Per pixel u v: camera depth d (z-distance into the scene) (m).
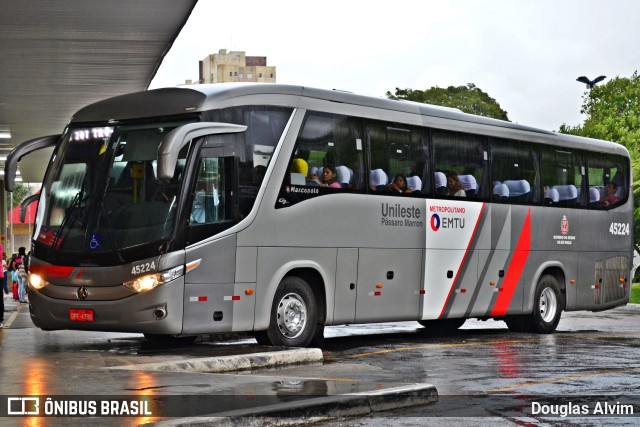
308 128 15.45
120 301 13.58
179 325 13.56
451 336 19.78
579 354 15.84
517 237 20.02
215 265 13.96
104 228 13.87
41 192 14.63
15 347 14.90
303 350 13.95
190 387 10.20
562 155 21.53
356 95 16.53
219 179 14.09
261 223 14.59
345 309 16.05
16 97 28.45
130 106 14.41
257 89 14.74
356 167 16.30
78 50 22.55
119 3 18.55
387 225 16.88
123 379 10.78
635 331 22.16
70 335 17.47
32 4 18.66
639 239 61.22
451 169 18.47
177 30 20.77
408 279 17.33
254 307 14.49
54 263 14.08
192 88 14.28
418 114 17.81
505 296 19.72
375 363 14.20
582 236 21.91
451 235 18.33
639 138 63.25
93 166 14.28
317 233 15.50
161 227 13.60
